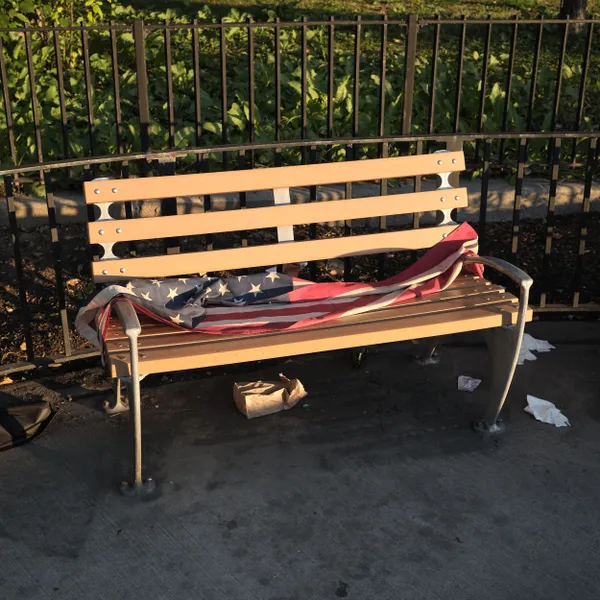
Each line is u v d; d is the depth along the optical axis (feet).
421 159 12.99
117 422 12.39
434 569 9.68
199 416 12.58
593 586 9.45
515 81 25.03
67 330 13.11
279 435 12.15
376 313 11.89
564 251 18.19
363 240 12.74
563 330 15.24
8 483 11.03
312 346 10.98
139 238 11.65
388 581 9.50
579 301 16.34
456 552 9.94
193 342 10.98
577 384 13.56
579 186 19.49
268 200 18.38
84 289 16.30
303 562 9.77
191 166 19.90
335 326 11.46
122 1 39.34
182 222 11.82
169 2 40.06
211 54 30.14
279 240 12.51
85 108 21.93
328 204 12.50
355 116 14.28
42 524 10.33
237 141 20.83
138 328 9.99
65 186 18.93
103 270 11.53
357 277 17.24
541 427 12.42
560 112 23.58
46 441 11.92
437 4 44.09
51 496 10.82
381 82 14.30
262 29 34.22
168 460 11.55
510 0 44.68
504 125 15.76
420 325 11.36
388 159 12.82
